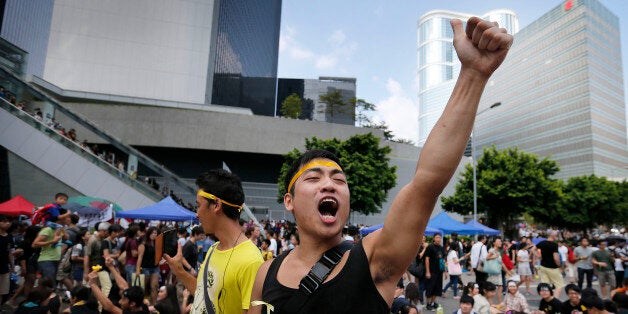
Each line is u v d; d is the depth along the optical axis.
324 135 39.09
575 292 5.80
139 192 17.80
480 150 117.62
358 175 27.84
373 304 0.93
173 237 2.49
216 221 2.08
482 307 6.47
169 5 42.88
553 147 94.06
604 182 42.69
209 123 36.62
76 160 17.08
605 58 95.06
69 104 34.53
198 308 2.00
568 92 92.38
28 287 7.07
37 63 36.53
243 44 65.38
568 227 42.97
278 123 38.16
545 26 101.50
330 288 0.96
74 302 4.57
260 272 1.27
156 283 7.23
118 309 4.69
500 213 29.59
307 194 1.12
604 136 88.75
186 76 42.31
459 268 10.27
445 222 14.84
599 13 96.06
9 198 16.17
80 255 7.68
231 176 2.18
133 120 35.34
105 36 40.66
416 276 8.95
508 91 110.00
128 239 7.52
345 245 1.12
